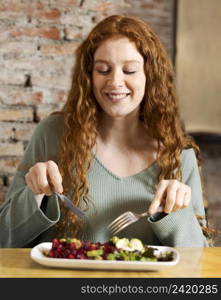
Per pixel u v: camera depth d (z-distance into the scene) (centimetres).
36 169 138
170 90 176
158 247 129
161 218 154
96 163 168
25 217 151
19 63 232
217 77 317
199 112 315
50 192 137
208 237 178
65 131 170
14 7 230
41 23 234
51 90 238
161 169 170
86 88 168
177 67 311
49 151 173
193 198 175
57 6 236
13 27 230
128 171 169
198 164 187
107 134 171
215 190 327
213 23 316
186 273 116
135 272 114
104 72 157
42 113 237
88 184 165
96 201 164
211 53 316
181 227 154
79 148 166
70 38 238
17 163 235
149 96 171
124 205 164
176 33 311
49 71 237
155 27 315
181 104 311
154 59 166
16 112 233
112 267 113
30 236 155
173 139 174
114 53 155
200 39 314
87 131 167
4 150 232
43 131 177
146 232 163
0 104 231
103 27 162
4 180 233
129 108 158
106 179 166
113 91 155
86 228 163
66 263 112
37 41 234
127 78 156
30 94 235
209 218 326
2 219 160
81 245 120
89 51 164
